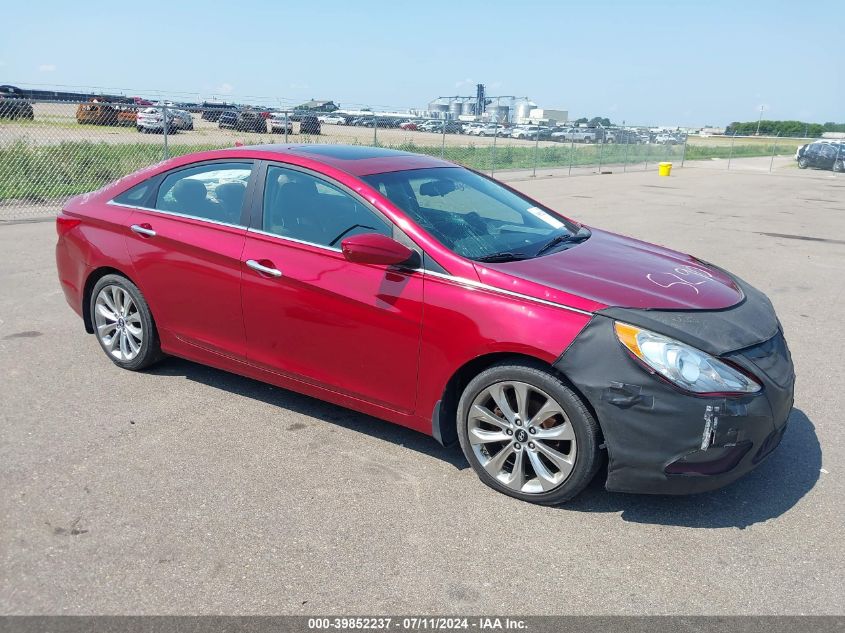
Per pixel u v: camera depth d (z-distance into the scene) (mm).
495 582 2734
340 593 2646
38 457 3584
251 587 2664
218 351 4227
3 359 4934
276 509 3188
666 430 2953
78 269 4801
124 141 17391
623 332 2998
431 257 3416
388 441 3889
